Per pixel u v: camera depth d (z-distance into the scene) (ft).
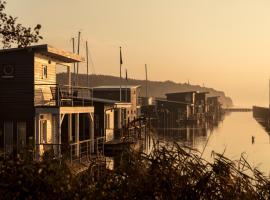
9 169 39.29
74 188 38.50
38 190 38.19
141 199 39.06
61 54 160.86
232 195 39.70
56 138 151.02
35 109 148.25
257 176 42.14
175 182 39.50
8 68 151.43
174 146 42.22
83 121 206.69
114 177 40.22
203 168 40.73
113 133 247.70
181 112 600.80
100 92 386.93
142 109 513.04
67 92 189.26
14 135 149.89
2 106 151.23
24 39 103.60
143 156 41.45
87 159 137.80
